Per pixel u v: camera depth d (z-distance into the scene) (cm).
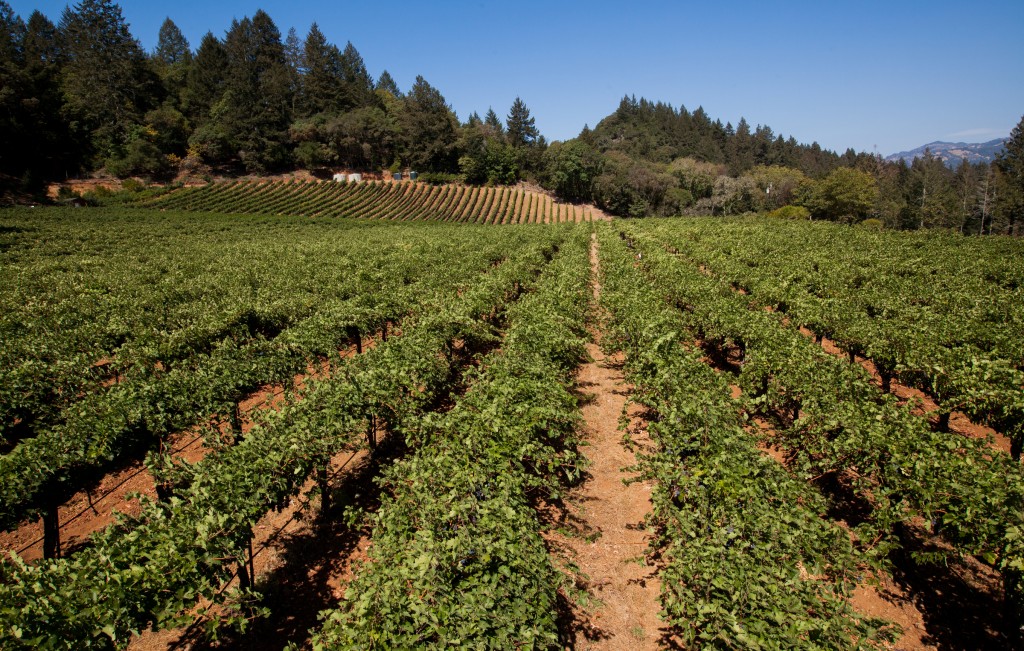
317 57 11944
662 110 19350
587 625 691
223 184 8494
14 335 1344
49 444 762
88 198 6800
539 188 10769
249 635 675
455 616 476
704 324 1415
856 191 7800
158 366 1169
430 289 1880
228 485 645
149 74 9856
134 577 500
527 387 886
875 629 482
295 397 923
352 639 466
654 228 5122
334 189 9006
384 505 670
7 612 436
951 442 714
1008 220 7181
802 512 612
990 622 683
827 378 952
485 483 659
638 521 892
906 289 1886
